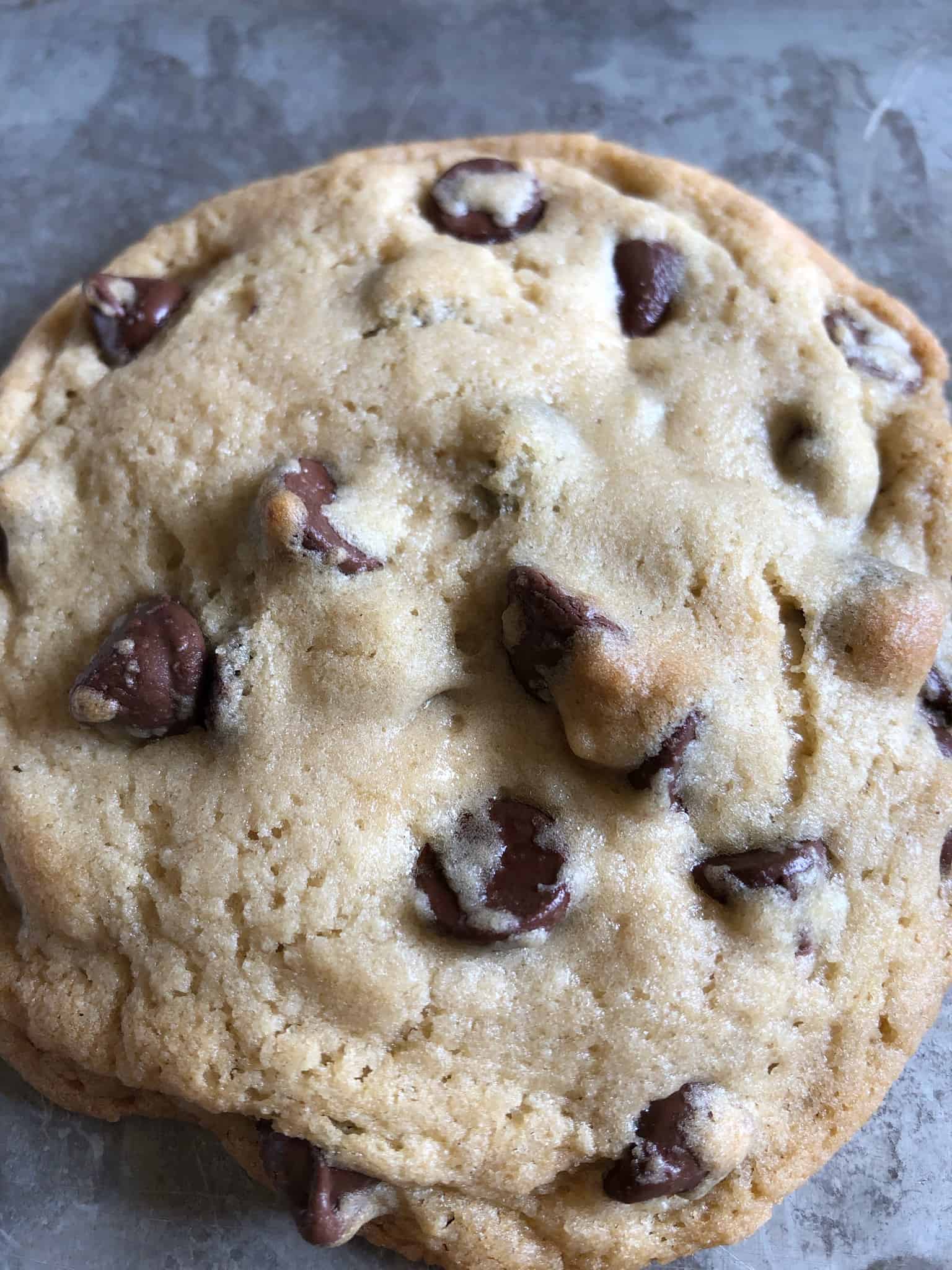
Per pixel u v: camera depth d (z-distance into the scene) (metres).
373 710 0.08
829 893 0.08
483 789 0.08
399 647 0.08
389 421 0.09
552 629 0.08
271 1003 0.08
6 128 0.13
